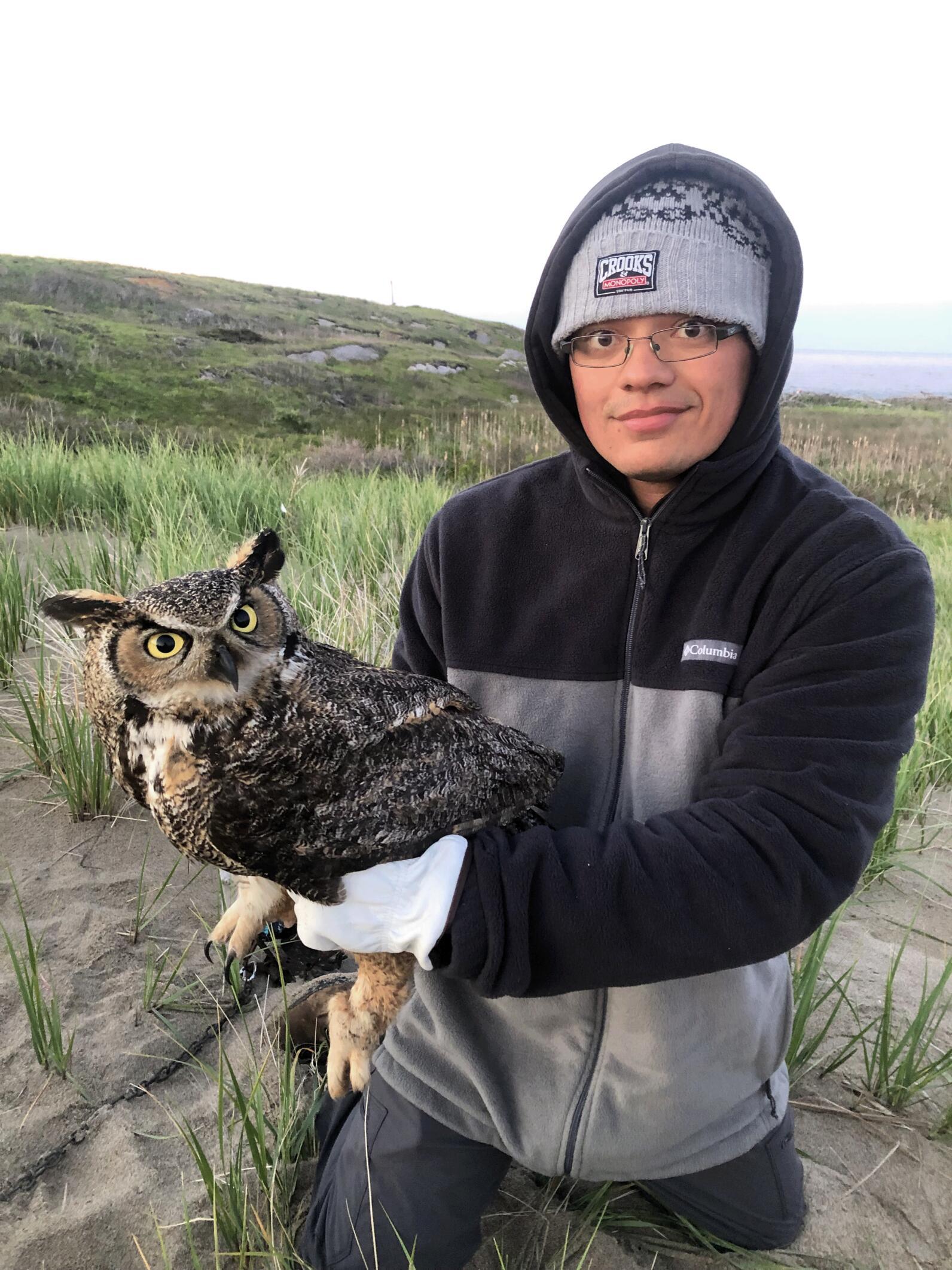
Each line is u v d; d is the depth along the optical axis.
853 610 0.66
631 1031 0.74
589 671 0.79
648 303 0.65
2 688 1.63
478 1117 0.79
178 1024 0.98
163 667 0.66
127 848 1.25
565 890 0.60
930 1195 0.88
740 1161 0.78
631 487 0.77
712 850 0.60
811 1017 1.08
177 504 2.57
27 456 3.17
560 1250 0.81
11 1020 0.96
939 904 1.35
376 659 1.56
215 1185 0.74
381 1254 0.74
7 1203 0.79
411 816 0.66
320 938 0.66
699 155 0.67
